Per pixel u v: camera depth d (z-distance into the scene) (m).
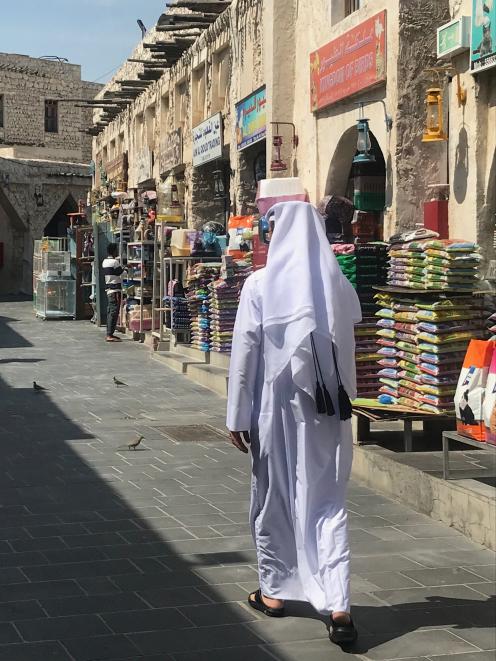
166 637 4.66
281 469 4.84
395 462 7.40
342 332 4.80
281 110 14.77
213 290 14.54
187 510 7.03
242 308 4.87
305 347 4.68
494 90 9.53
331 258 4.91
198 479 8.04
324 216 12.50
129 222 22.78
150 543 6.21
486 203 9.75
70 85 47.88
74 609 5.01
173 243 17.67
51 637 4.64
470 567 5.77
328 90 13.05
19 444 9.55
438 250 7.87
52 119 47.62
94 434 10.09
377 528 6.59
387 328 8.50
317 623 4.87
